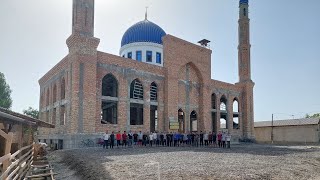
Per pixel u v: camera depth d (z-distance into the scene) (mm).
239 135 42594
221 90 40688
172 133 29922
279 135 49781
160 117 32062
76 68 25000
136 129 29359
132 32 43875
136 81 31078
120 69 28812
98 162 13648
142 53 42469
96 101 26312
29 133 13805
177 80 34031
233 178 9703
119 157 15938
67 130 25703
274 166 12852
